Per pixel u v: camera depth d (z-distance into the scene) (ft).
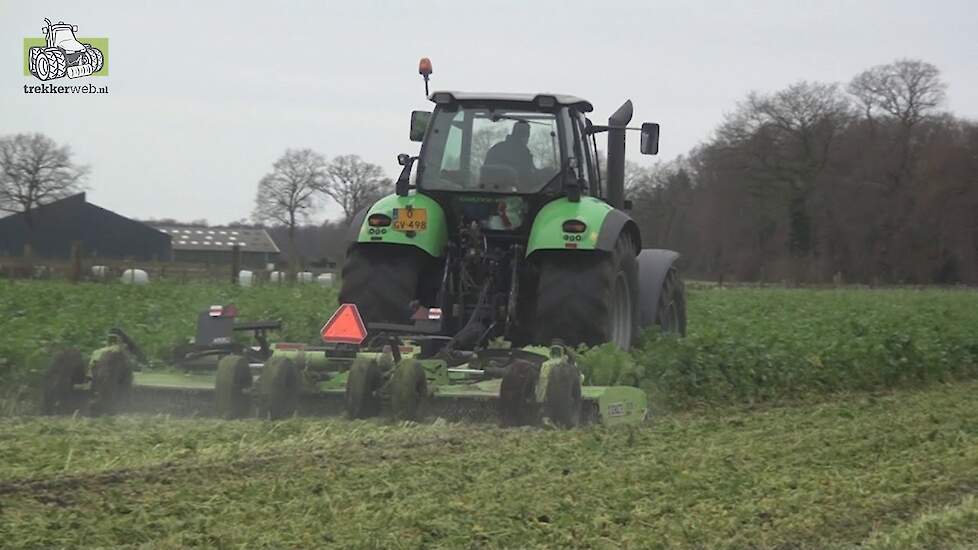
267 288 147.95
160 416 48.42
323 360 50.16
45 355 55.06
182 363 52.95
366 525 31.14
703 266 424.05
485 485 36.29
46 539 28.78
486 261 57.31
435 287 59.88
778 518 33.88
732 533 32.17
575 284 55.83
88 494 33.47
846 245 410.72
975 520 34.06
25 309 91.56
